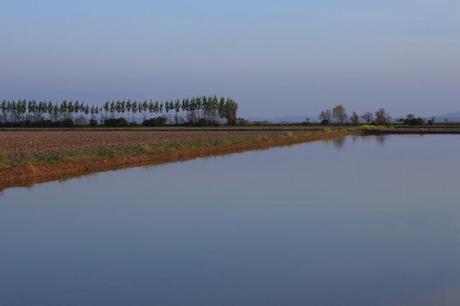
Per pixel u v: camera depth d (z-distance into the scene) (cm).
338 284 1004
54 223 1552
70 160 2955
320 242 1330
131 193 2123
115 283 1009
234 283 1009
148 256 1199
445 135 8212
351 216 1656
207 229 1477
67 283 1009
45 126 11356
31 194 2094
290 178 2616
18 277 1046
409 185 2359
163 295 943
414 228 1490
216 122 12094
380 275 1063
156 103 13862
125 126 11244
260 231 1449
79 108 13862
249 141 5444
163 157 3809
